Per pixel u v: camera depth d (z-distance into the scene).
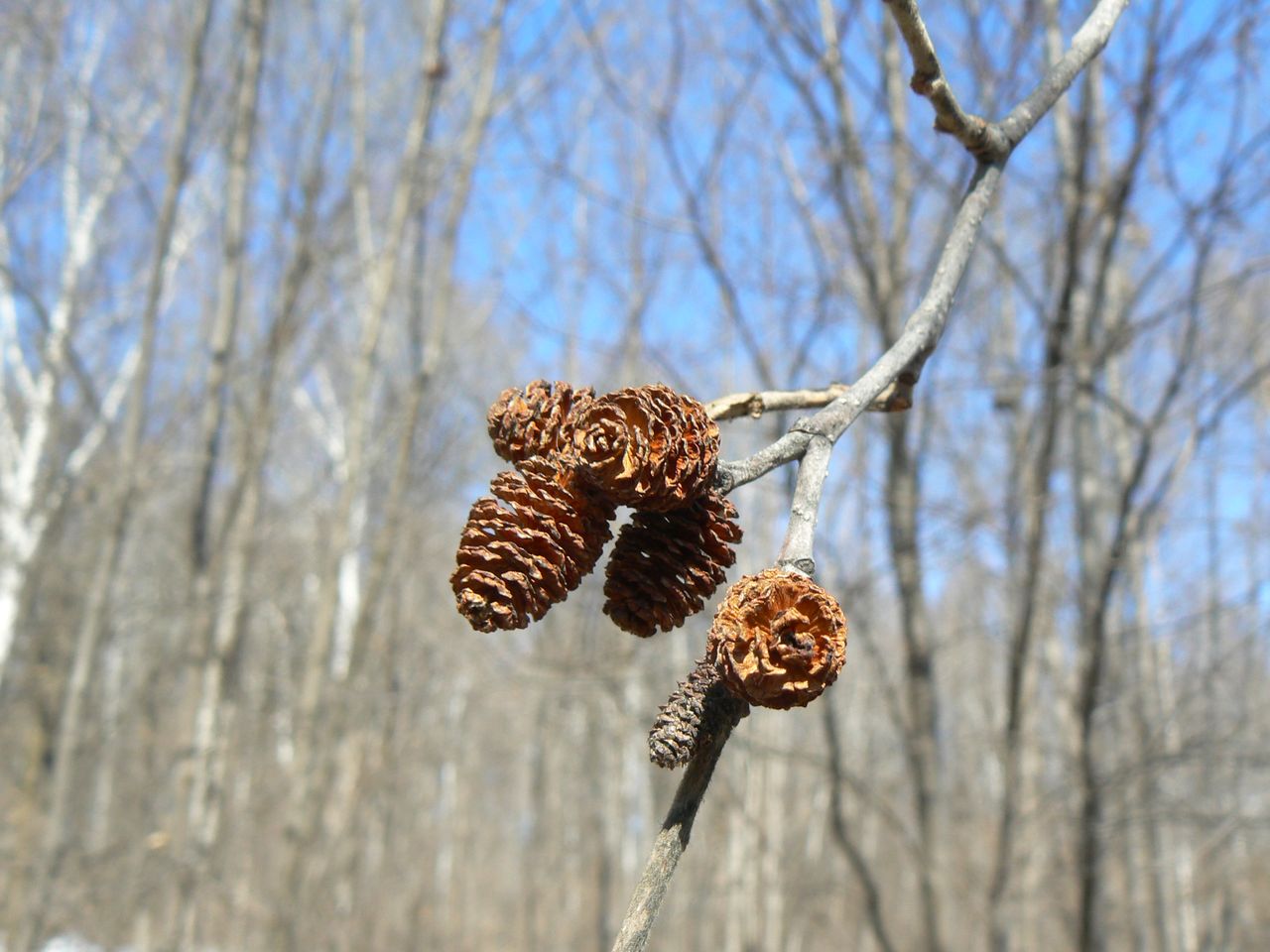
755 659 1.21
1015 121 2.03
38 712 15.12
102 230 16.88
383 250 12.02
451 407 14.65
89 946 11.22
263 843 13.75
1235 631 11.79
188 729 11.46
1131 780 8.83
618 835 23.22
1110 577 8.18
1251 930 17.84
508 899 29.30
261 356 12.28
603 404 1.39
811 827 17.98
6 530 15.62
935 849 8.54
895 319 8.84
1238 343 10.45
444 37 10.73
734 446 9.80
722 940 23.55
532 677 11.53
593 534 1.44
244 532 14.28
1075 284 8.26
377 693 10.41
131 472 11.16
